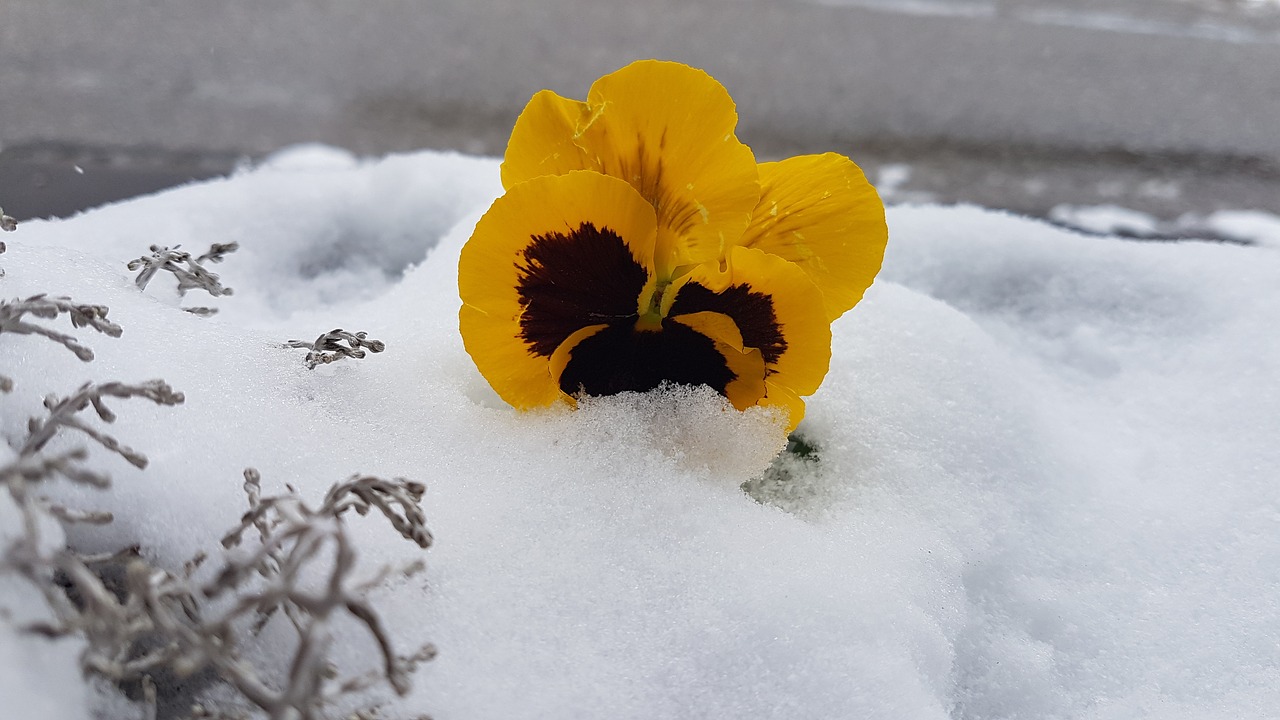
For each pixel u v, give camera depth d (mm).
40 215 355
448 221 320
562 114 219
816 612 203
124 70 642
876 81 749
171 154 493
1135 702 215
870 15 913
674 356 225
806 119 666
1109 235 445
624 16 855
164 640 185
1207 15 994
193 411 202
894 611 207
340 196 320
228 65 669
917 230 320
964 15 939
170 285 270
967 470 243
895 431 244
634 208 212
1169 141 658
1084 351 294
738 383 224
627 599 201
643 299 219
